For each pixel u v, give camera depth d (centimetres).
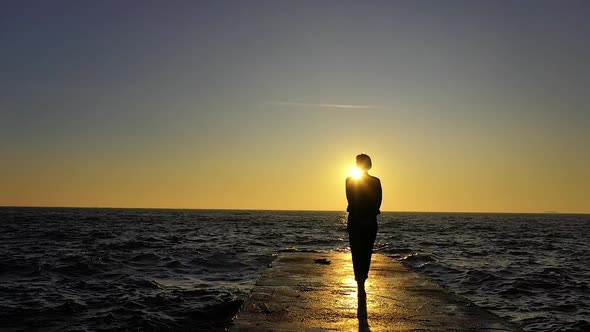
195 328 1142
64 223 7031
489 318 710
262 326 658
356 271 872
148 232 4950
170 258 2428
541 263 2598
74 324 1144
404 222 10825
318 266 1260
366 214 862
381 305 791
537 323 1277
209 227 6550
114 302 1374
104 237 3994
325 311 747
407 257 2639
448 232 6216
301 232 5597
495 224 10338
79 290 1552
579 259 2867
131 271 1988
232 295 1512
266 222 9212
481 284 1853
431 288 943
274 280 1031
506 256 2975
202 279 1831
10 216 10356
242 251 2880
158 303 1374
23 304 1327
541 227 8775
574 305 1493
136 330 1106
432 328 654
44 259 2244
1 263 2083
